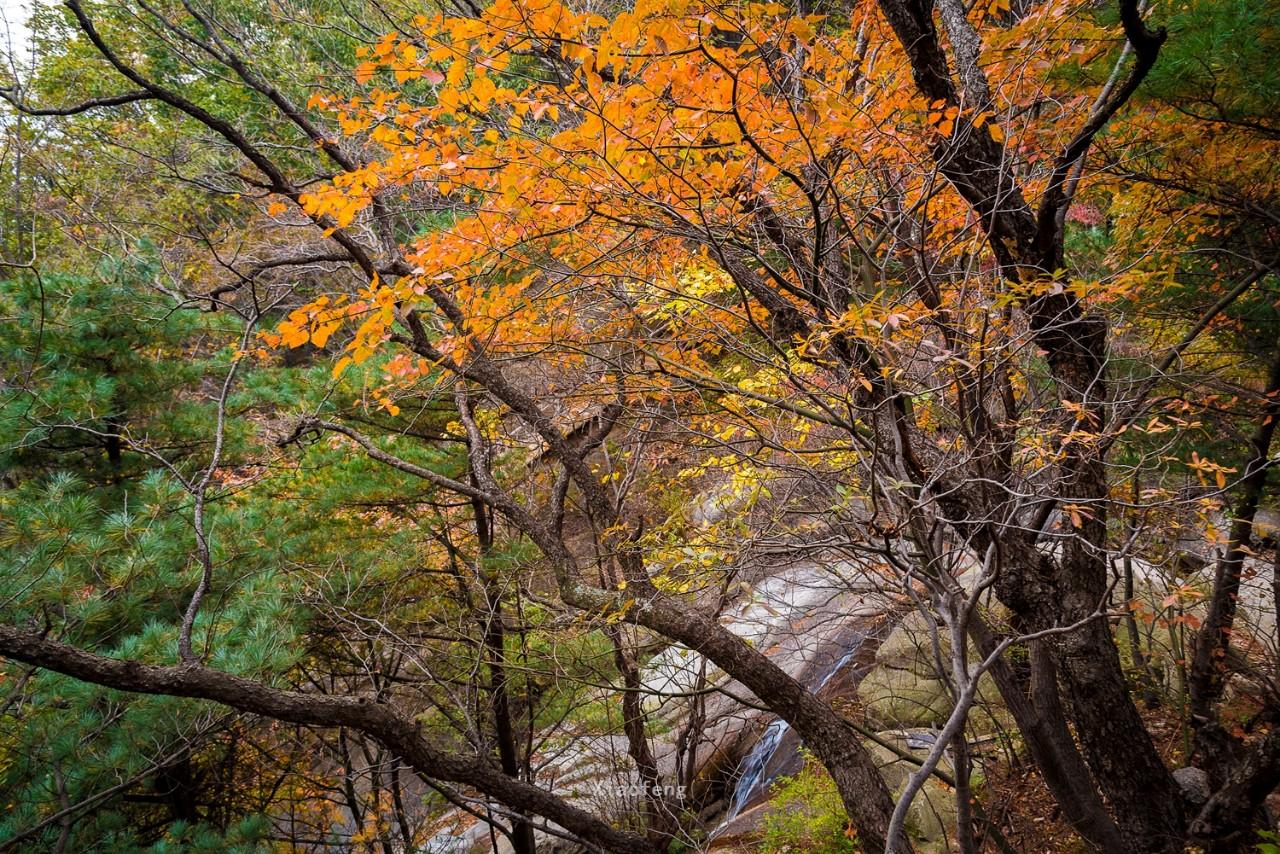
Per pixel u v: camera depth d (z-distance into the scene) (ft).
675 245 15.10
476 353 15.43
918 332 11.72
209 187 19.25
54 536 16.05
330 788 26.96
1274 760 12.91
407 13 18.17
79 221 26.45
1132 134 14.14
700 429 17.67
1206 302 18.11
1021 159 13.46
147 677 12.72
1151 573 21.04
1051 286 10.52
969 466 13.92
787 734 27.61
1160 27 9.76
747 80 9.41
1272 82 10.28
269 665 16.78
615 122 9.09
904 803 8.34
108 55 13.88
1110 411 13.76
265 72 20.62
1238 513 15.89
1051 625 14.47
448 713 23.53
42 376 19.93
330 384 21.45
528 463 27.17
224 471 25.57
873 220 14.32
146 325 21.68
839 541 13.35
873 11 14.05
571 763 29.73
